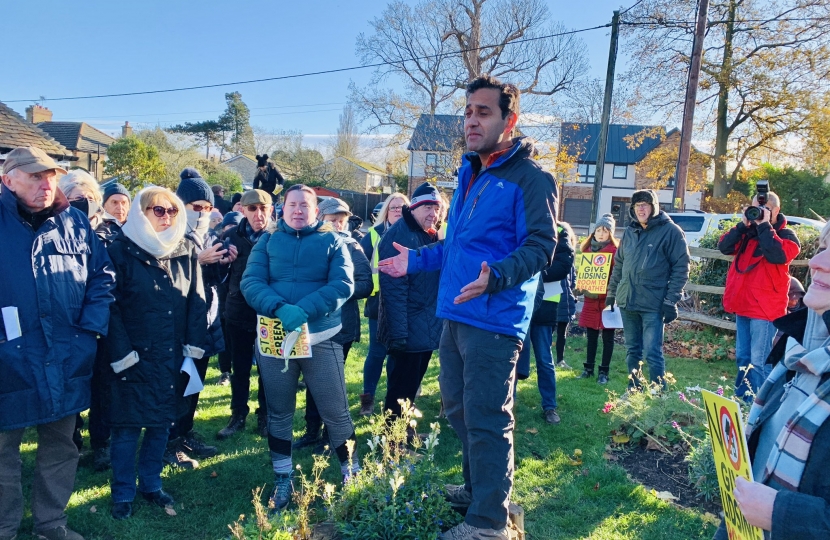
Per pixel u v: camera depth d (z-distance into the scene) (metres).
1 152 16.16
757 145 26.56
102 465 4.07
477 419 2.45
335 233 3.58
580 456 4.48
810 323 1.69
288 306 3.24
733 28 24.23
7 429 2.89
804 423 1.48
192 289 3.73
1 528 3.05
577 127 28.61
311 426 4.54
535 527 3.48
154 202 3.44
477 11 28.75
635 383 5.76
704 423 4.50
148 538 3.26
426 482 2.93
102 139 41.25
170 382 3.52
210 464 4.18
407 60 30.31
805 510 1.39
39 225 3.05
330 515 2.86
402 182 44.12
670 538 3.38
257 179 12.06
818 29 22.95
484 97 2.42
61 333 3.04
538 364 5.27
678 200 14.05
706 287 8.63
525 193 2.37
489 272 2.15
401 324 4.23
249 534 2.61
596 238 6.93
